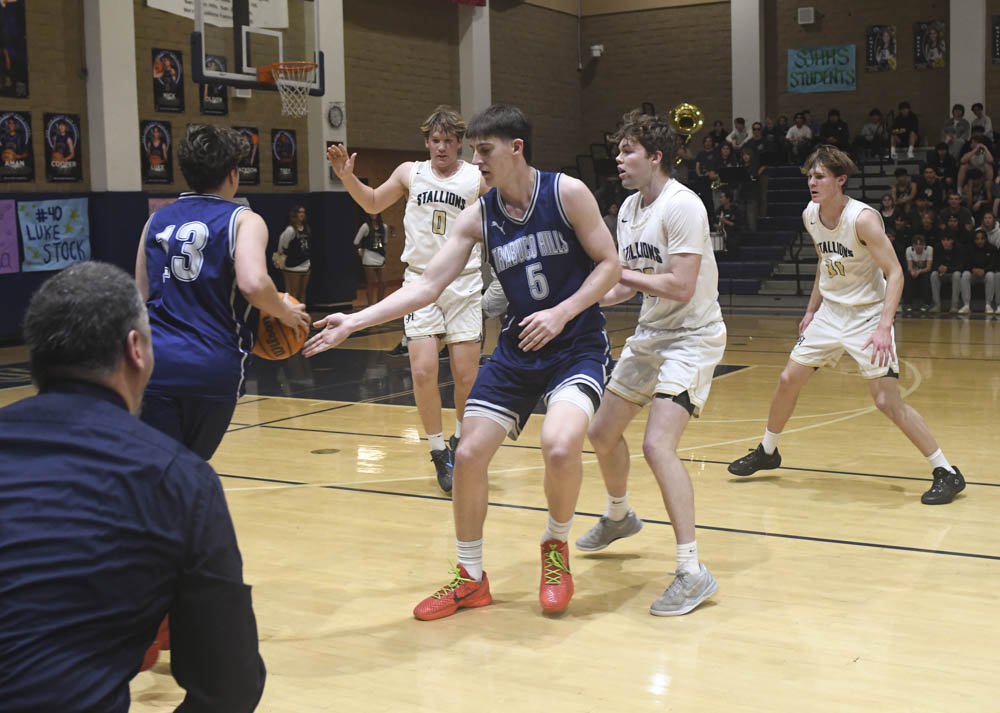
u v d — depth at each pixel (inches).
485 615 133.9
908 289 531.8
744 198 642.8
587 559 157.6
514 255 129.9
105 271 59.5
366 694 109.7
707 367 140.8
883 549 159.0
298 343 122.2
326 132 573.6
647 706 105.3
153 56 492.7
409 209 200.1
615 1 778.8
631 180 141.8
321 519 180.9
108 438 56.2
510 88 722.2
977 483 199.2
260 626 130.6
